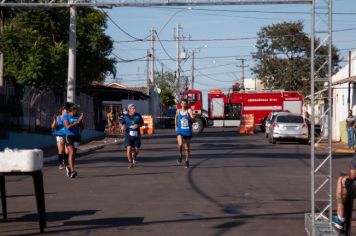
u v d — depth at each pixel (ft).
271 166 91.20
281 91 229.86
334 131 184.85
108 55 175.11
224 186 67.41
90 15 163.73
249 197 59.26
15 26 134.92
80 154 118.11
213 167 89.10
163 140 172.45
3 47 129.18
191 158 105.91
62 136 87.10
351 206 39.86
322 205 53.88
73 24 114.93
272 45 321.11
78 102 165.89
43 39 136.15
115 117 238.89
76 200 56.85
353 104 160.04
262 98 229.45
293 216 49.19
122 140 172.76
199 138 180.45
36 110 129.80
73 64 115.96
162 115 397.80
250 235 41.83
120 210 51.34
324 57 46.73
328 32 39.96
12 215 48.62
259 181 72.28
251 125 216.33
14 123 114.93
